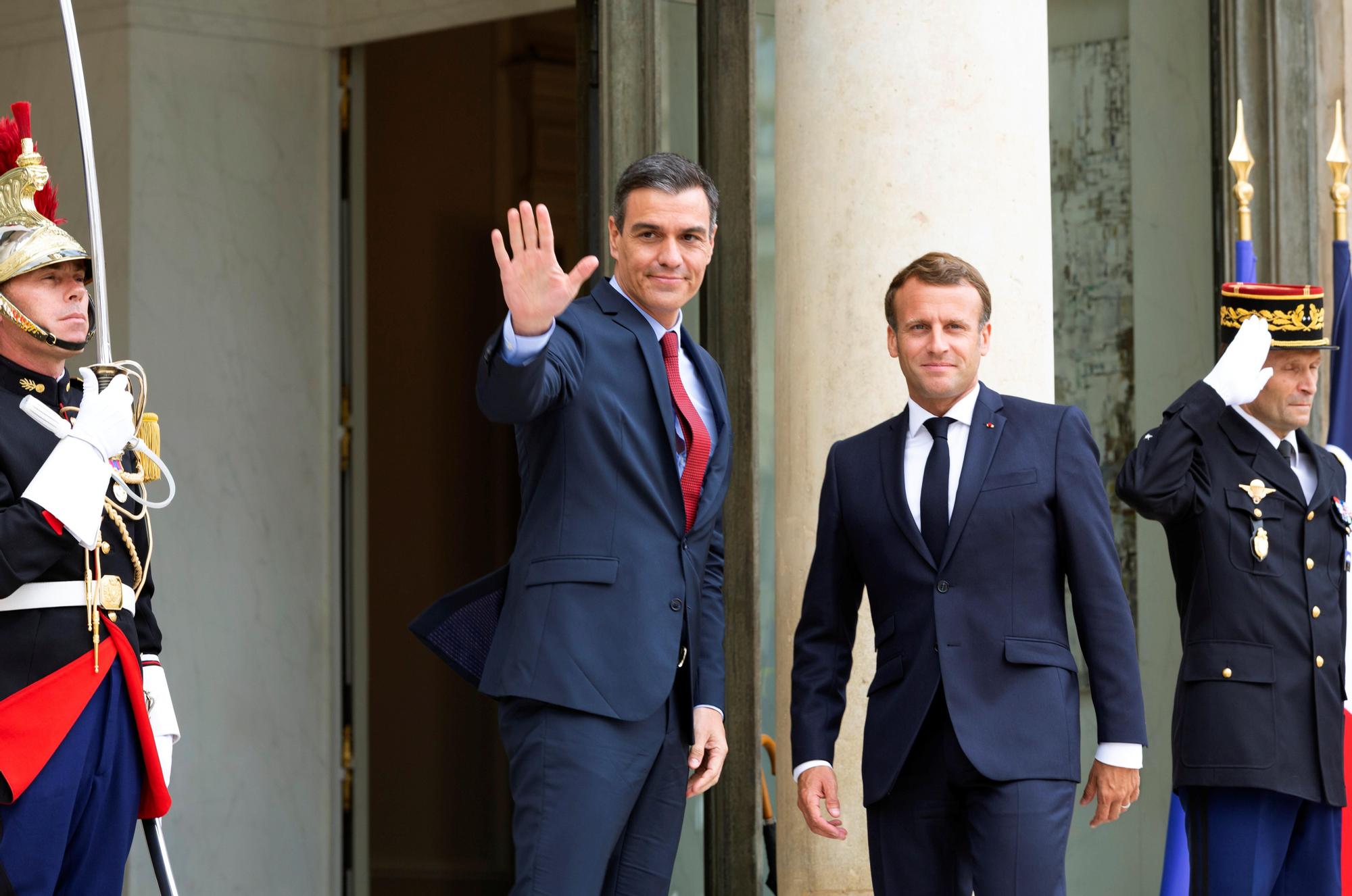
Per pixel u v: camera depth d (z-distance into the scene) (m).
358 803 10.80
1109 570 4.86
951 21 6.46
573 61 11.49
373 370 11.01
